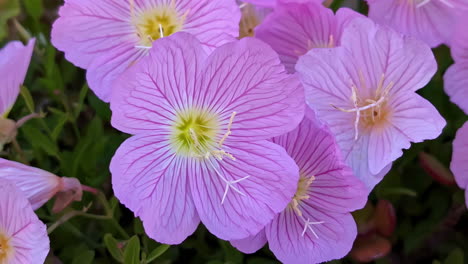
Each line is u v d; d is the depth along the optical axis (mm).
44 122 295
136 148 242
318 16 271
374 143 266
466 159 271
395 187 298
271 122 248
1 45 330
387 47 260
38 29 325
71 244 290
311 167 257
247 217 251
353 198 255
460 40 283
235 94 245
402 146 260
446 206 304
